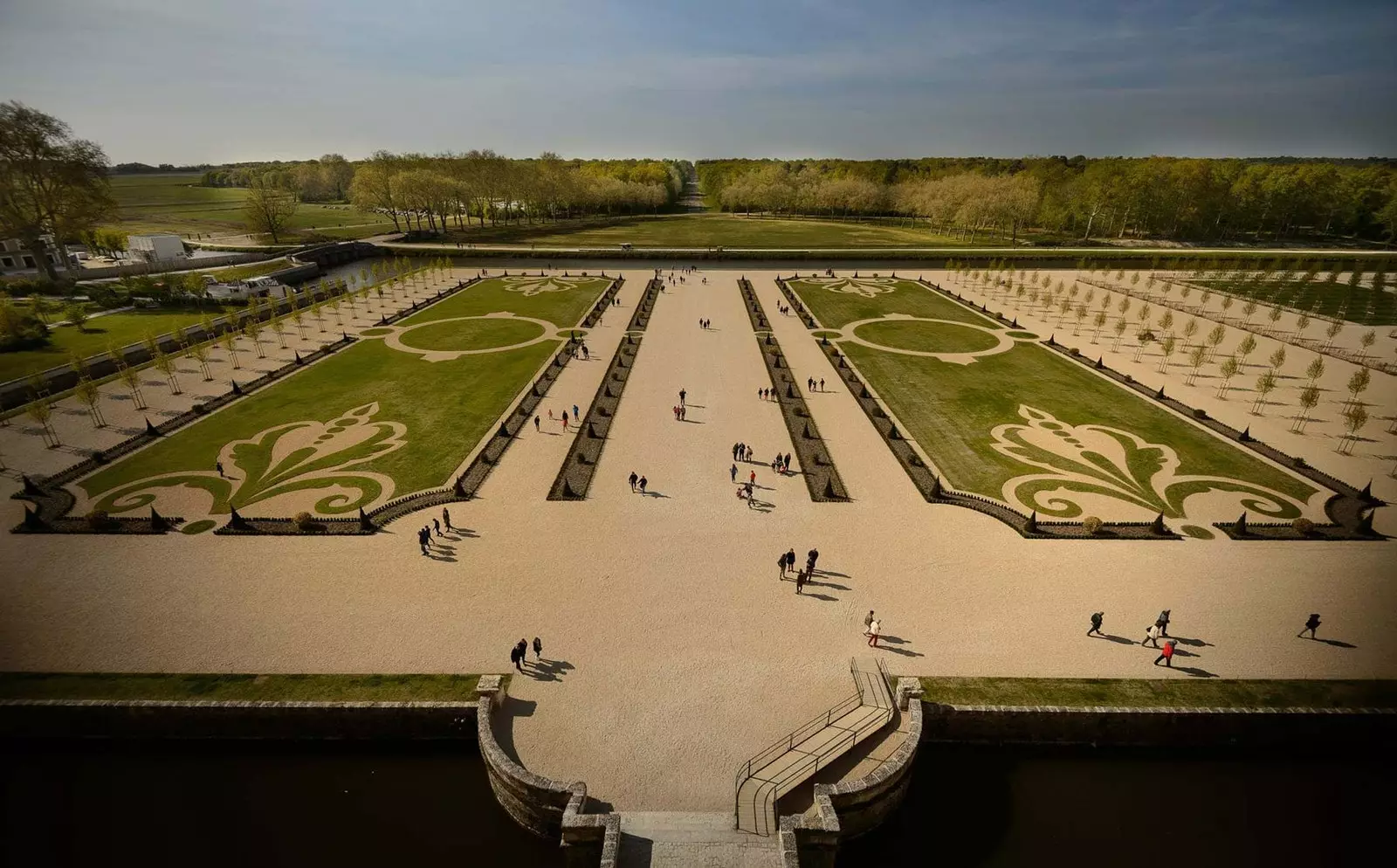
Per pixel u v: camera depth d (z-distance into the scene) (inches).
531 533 2218.3
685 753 1409.9
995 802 1437.0
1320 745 1553.9
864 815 1334.9
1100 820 1400.1
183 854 1320.1
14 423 3051.2
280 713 1521.9
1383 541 2178.9
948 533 2237.9
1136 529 2245.3
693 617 1825.8
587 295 5787.4
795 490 2513.5
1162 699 1555.1
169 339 4168.3
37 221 5452.8
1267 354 4170.8
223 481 2534.5
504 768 1339.8
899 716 1509.6
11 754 1545.3
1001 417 3176.7
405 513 2320.4
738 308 5413.4
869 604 1881.2
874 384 3619.6
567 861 1242.6
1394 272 6668.3
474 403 3307.1
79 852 1327.5
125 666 1635.1
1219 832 1379.2
